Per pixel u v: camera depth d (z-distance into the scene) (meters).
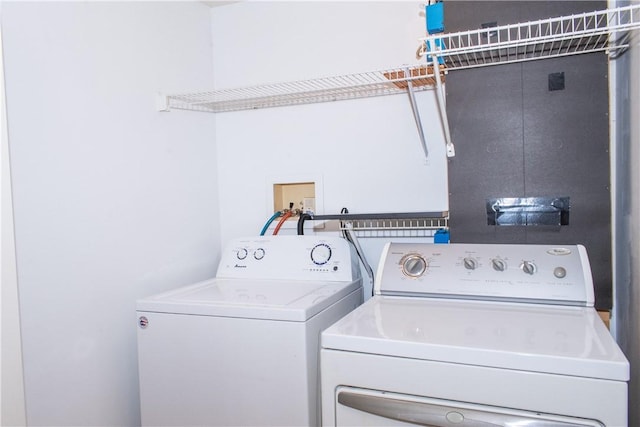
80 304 1.42
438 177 1.86
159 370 1.39
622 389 0.82
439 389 0.95
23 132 1.25
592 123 1.39
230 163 2.24
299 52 2.08
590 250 1.40
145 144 1.75
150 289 1.75
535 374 0.88
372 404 0.98
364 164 1.98
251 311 1.27
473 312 1.22
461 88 1.52
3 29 1.20
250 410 1.27
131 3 1.70
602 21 1.34
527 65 1.44
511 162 1.47
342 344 1.04
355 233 2.00
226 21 2.22
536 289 1.29
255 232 2.19
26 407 1.23
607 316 1.38
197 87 2.10
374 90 1.95
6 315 1.20
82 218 1.44
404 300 1.39
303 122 2.09
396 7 1.91
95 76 1.51
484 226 1.51
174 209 1.91
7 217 1.20
